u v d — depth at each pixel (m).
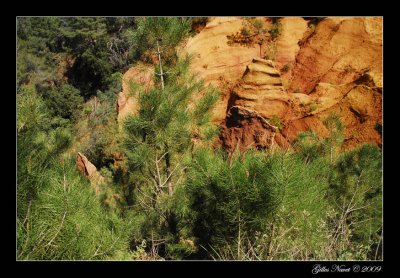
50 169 3.50
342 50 15.66
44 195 3.17
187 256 4.71
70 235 3.11
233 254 3.86
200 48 15.53
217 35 15.84
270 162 3.66
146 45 6.24
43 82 22.69
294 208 3.72
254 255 3.68
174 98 5.96
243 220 3.77
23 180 3.20
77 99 19.28
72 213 3.14
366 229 5.02
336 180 5.92
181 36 6.24
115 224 3.53
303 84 15.96
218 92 6.74
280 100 13.91
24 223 3.15
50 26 24.41
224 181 3.75
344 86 14.04
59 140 4.14
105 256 3.29
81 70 22.67
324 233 3.92
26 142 3.32
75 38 23.33
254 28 16.23
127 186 6.36
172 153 6.04
